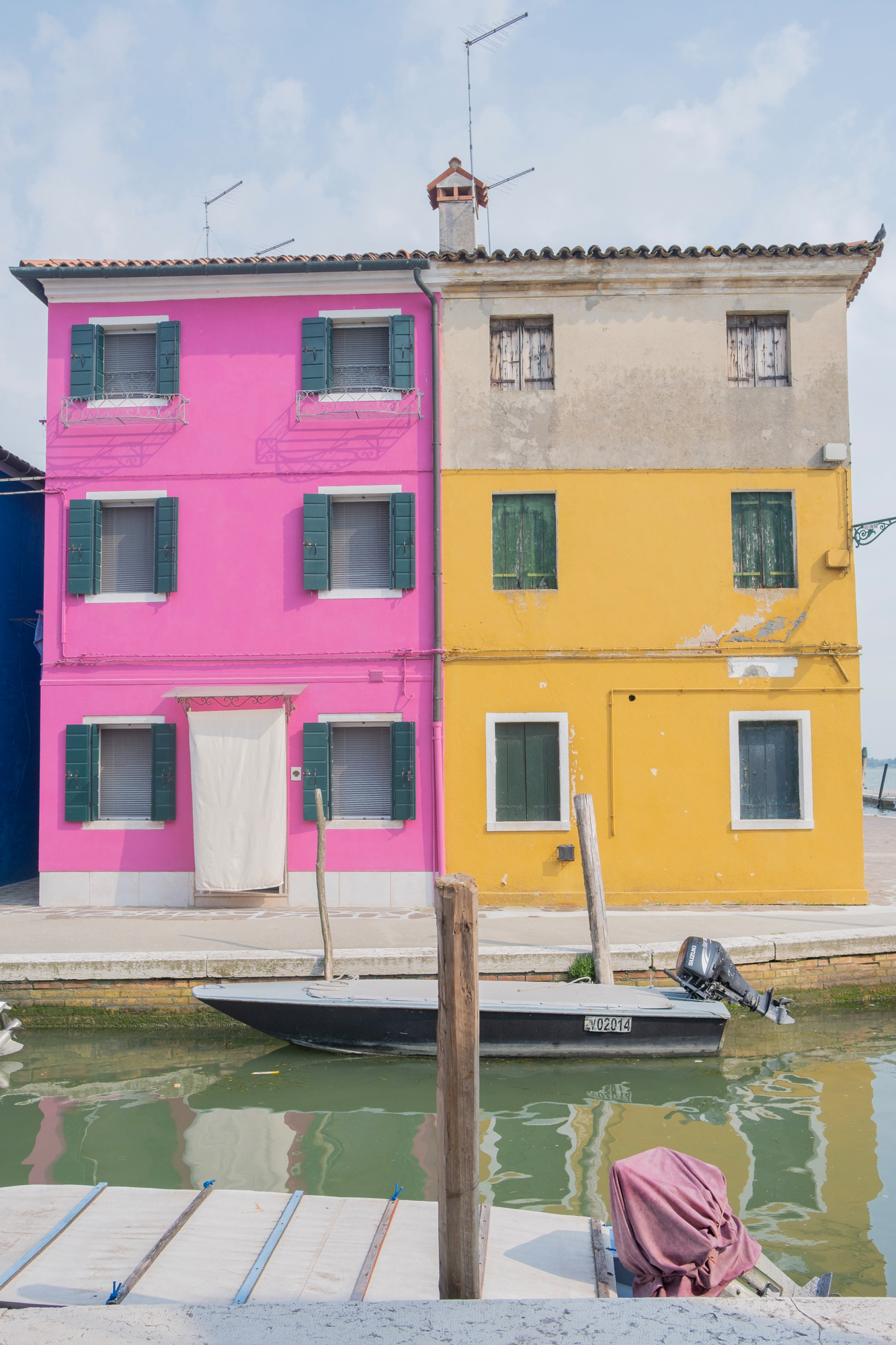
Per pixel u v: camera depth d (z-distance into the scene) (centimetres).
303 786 1346
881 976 1065
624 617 1362
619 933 1100
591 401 1384
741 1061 870
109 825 1362
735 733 1346
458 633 1366
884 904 1322
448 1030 395
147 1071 855
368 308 1402
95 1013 984
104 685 1380
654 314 1387
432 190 1575
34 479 1467
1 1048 904
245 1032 966
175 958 988
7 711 1577
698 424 1378
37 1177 629
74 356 1398
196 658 1376
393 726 1345
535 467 1380
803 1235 544
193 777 1329
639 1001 876
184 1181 623
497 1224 513
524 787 1358
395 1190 598
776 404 1379
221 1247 487
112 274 1373
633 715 1349
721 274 1368
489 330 1398
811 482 1373
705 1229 441
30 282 1405
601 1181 617
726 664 1354
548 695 1355
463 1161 391
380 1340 285
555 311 1391
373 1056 888
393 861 1340
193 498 1395
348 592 1375
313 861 1345
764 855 1330
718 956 928
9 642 1590
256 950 1019
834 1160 646
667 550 1368
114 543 1424
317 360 1384
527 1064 862
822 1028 973
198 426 1400
